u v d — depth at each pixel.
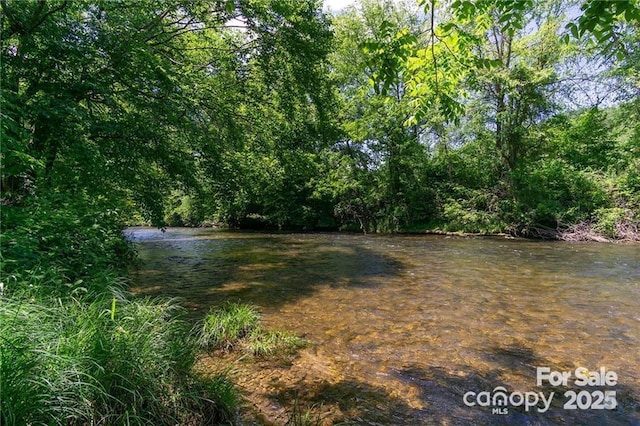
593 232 14.58
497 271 8.34
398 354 3.86
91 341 2.24
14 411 1.58
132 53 6.96
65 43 6.21
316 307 5.61
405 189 20.64
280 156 11.66
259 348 3.90
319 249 13.04
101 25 6.84
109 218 6.55
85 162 6.83
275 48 9.57
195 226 29.59
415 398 2.98
